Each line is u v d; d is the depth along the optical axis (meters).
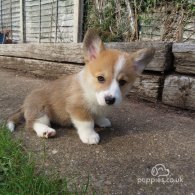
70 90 0.46
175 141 0.45
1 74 1.05
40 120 0.47
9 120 0.49
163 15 0.97
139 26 1.03
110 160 0.38
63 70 0.90
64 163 0.37
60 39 1.37
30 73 1.05
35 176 0.33
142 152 0.41
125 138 0.46
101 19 1.12
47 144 0.42
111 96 0.41
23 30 1.67
